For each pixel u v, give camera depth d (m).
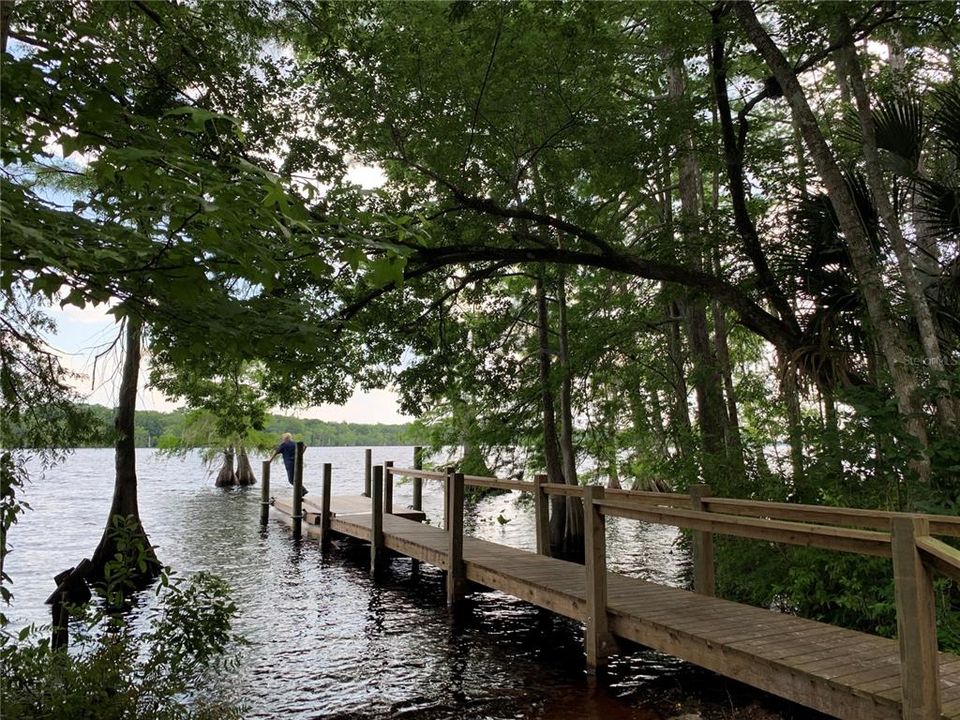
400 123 8.86
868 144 7.02
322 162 8.09
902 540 3.63
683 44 8.75
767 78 8.66
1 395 6.11
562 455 15.43
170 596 5.26
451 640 7.42
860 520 5.13
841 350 7.53
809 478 7.03
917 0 7.58
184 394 12.89
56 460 7.65
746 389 13.94
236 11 6.80
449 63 8.31
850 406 6.96
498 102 8.76
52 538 14.94
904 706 3.60
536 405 15.51
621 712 5.20
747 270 9.66
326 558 12.69
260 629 7.94
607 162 9.45
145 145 2.80
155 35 6.05
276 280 3.57
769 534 4.67
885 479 6.18
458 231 9.80
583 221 10.27
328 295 9.09
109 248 2.91
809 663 4.41
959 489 5.82
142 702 4.12
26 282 3.21
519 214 9.08
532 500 15.88
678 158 10.31
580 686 5.84
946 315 7.18
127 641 4.58
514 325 15.57
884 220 6.84
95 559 10.57
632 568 11.54
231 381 13.82
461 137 8.95
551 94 9.02
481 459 15.43
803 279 8.16
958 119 6.91
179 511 20.41
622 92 10.31
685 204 11.85
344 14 7.86
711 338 15.23
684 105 9.09
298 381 9.69
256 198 2.56
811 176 8.79
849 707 3.98
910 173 7.15
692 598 6.39
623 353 13.94
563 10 8.34
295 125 8.04
